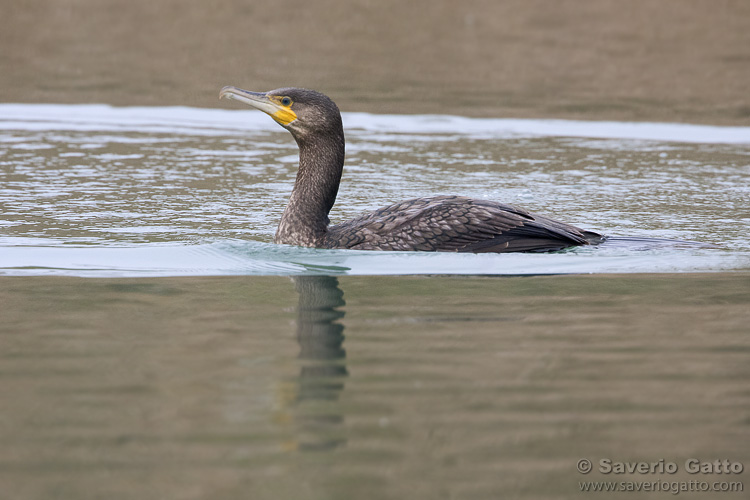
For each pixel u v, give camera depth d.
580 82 25.47
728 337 9.41
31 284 11.08
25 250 12.41
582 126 21.77
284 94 12.70
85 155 18.66
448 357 8.82
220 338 9.33
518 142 20.39
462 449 6.98
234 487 6.40
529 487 6.46
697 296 10.77
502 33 30.33
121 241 12.95
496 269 11.71
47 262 11.95
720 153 19.44
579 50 28.50
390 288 11.02
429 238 12.23
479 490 6.38
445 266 11.81
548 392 8.02
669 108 23.14
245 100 12.77
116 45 28.42
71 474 6.57
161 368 8.51
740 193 16.06
